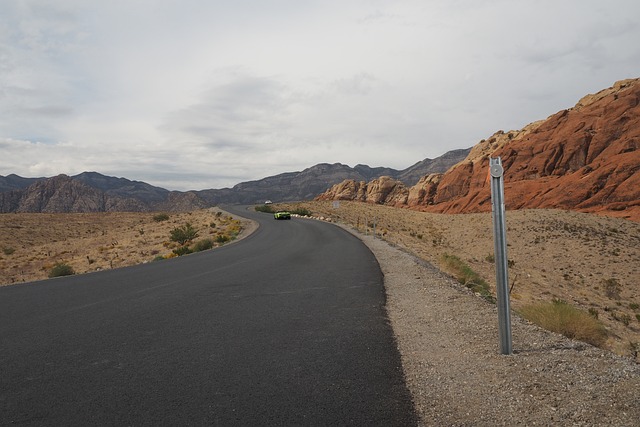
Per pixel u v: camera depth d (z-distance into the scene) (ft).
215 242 103.96
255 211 259.19
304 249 67.92
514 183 270.67
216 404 11.56
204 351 16.79
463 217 189.47
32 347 17.97
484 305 23.84
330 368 14.49
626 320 54.49
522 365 13.55
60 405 11.75
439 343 17.10
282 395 12.12
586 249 114.32
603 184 213.25
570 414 9.95
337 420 10.44
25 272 90.58
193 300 28.32
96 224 236.22
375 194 531.50
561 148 274.36
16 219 226.79
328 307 25.34
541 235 132.05
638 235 133.39
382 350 16.53
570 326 21.36
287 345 17.46
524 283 69.72
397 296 28.48
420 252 72.74
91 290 34.19
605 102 290.97
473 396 11.61
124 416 10.92
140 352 16.85
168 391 12.60
